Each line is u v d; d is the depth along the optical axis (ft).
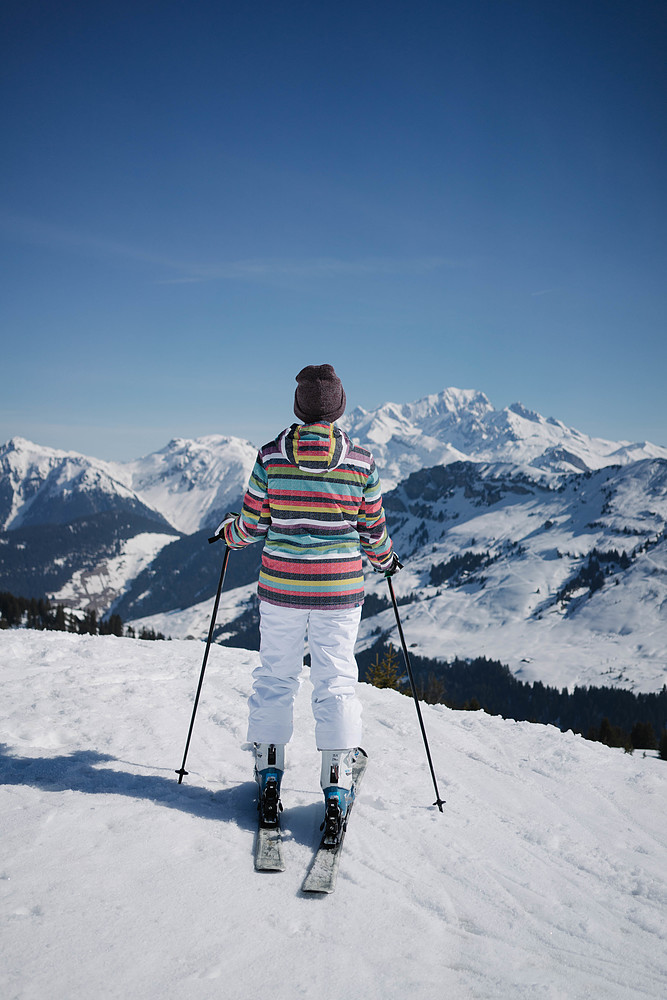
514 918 6.85
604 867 8.42
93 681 15.21
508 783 11.28
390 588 10.25
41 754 10.34
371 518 8.84
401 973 5.64
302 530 8.31
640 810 10.70
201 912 6.19
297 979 5.41
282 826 8.48
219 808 8.87
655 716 493.77
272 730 8.46
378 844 8.32
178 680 15.97
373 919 6.46
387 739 13.05
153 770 10.07
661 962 6.29
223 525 9.84
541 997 5.44
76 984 5.01
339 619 8.39
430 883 7.44
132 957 5.41
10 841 7.11
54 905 6.00
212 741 11.70
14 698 13.35
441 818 9.44
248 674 17.12
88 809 8.07
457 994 5.41
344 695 8.45
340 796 8.05
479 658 629.10
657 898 7.72
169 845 7.45
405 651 10.05
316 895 6.82
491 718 15.71
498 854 8.48
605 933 6.74
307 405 8.41
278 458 8.43
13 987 4.88
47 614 354.95
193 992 5.09
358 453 8.52
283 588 8.37
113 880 6.55
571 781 11.64
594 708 514.27
